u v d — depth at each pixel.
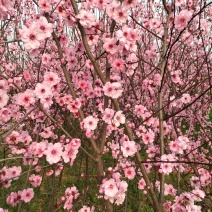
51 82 2.49
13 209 4.86
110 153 6.76
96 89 3.19
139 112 3.41
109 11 2.42
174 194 2.91
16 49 6.33
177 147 2.74
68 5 2.94
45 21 2.19
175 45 4.10
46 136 3.54
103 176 2.61
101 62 7.47
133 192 5.24
